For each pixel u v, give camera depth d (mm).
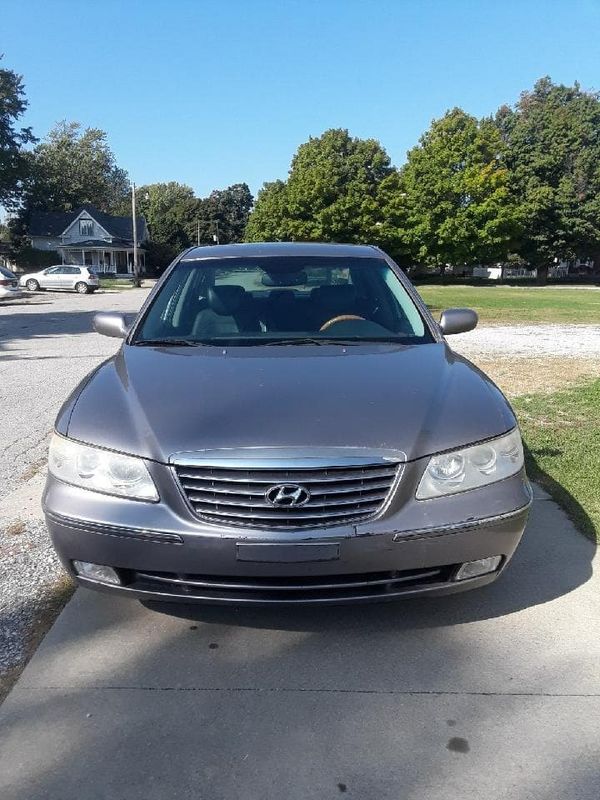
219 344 3760
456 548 2727
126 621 3113
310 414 2822
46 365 10836
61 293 37500
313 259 4457
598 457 5461
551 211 59625
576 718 2471
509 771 2225
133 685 2658
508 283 62969
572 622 3082
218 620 3113
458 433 2836
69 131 90438
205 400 2953
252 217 71938
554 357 11438
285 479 2633
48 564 3699
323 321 3996
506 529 2805
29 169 61594
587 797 2119
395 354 3543
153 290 4281
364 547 2631
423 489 2719
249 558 2607
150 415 2887
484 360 11055
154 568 2693
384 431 2762
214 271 4359
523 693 2605
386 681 2680
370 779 2195
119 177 112562
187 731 2406
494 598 3291
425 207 59094
